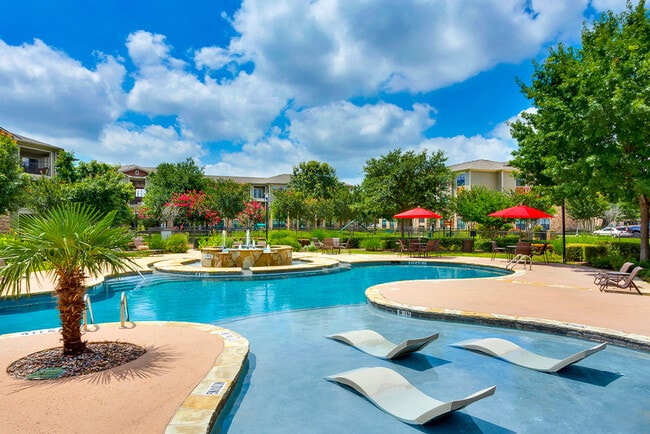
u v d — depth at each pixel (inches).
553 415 156.0
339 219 1704.0
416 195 1032.8
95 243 184.5
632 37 561.9
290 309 353.7
